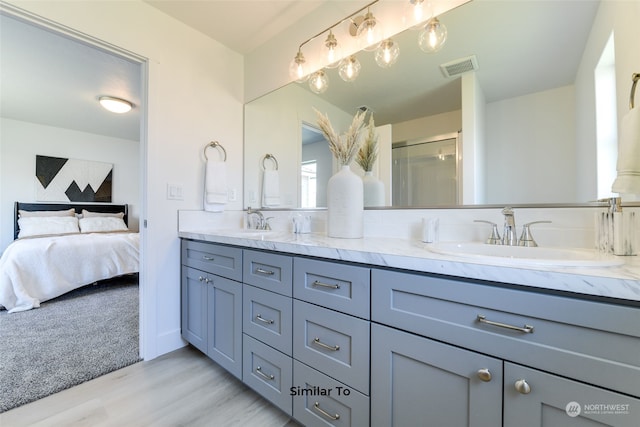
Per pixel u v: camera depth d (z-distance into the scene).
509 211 1.08
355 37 1.61
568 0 1.07
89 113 3.76
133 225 5.12
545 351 0.62
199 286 1.71
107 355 1.76
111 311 2.55
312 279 1.09
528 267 0.65
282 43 2.00
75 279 2.98
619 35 0.94
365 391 0.92
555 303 0.61
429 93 1.39
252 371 1.34
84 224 4.10
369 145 1.58
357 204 1.44
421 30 1.40
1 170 3.95
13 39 2.11
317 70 1.79
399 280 0.85
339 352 1.00
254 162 2.21
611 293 0.56
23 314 2.46
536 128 1.12
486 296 0.70
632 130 0.78
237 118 2.25
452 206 1.31
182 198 1.90
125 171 5.05
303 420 1.11
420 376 0.81
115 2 1.60
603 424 0.56
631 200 0.93
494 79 1.22
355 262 0.96
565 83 1.06
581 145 1.02
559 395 0.60
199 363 1.71
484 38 1.24
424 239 1.23
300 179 1.94
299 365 1.13
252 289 1.34
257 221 2.16
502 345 0.67
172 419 1.24
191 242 1.78
